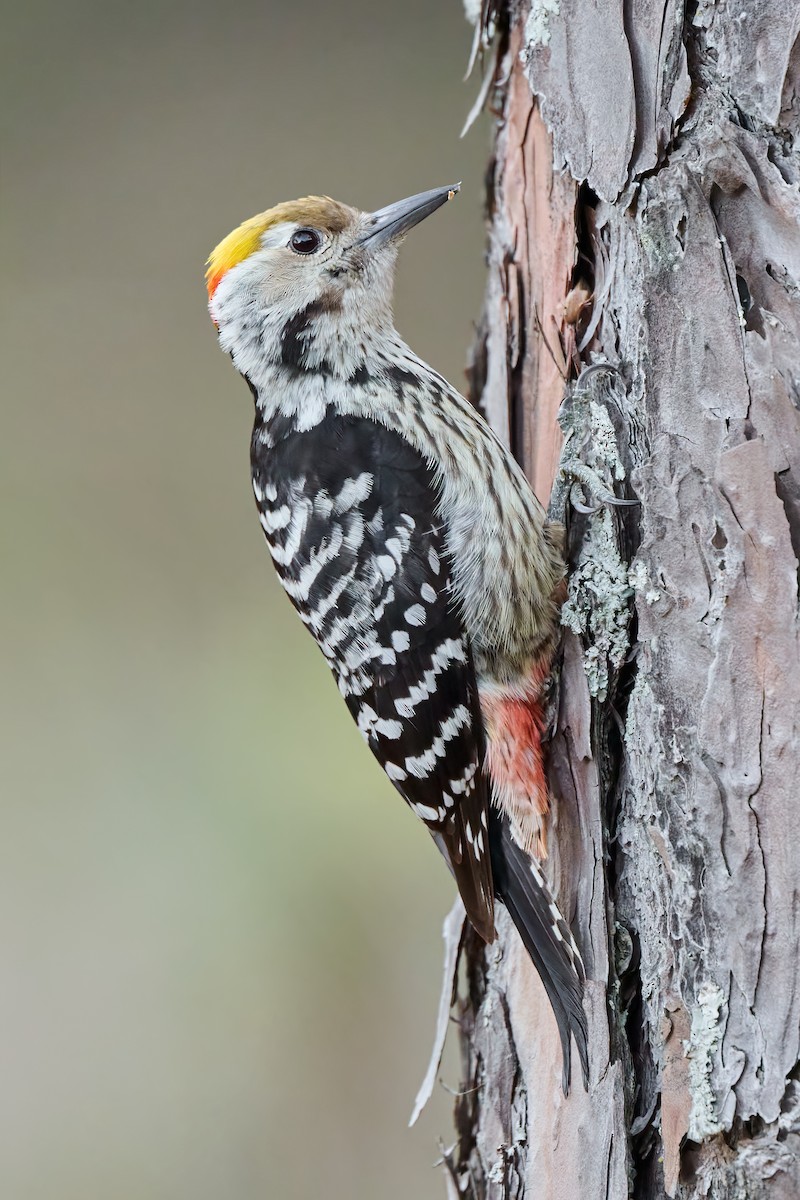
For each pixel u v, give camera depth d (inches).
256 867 483.5
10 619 547.5
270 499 306.8
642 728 258.7
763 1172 232.8
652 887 256.4
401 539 287.6
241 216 627.5
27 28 642.8
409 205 311.7
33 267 618.2
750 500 240.1
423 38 630.5
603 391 271.9
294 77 636.1
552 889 274.1
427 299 582.2
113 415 589.9
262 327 309.1
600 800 267.3
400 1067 454.3
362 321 306.5
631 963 263.0
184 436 587.5
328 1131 451.2
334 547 293.0
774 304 245.1
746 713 240.5
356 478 293.0
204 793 502.0
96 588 556.1
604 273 276.8
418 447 291.3
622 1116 258.7
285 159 630.5
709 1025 241.1
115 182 629.6
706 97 252.4
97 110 637.9
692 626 248.1
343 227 308.5
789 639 237.1
